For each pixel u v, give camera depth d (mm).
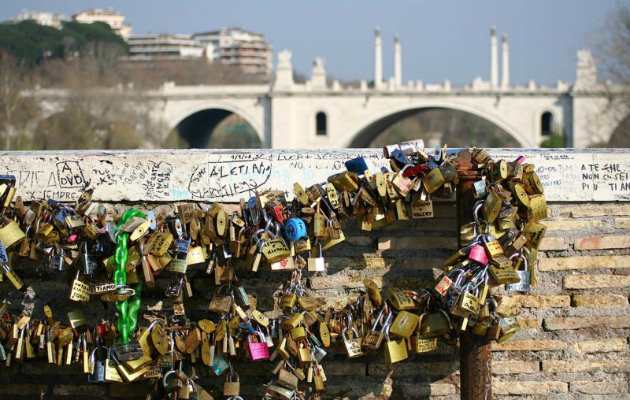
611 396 12078
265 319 11617
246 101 156125
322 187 11695
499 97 149375
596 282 12055
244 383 12094
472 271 11141
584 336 12070
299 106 155000
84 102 130875
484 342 11352
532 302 12055
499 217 11172
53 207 11758
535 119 148375
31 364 12273
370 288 11633
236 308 11539
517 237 11320
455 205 11961
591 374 12070
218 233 11398
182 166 12016
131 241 11469
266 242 11438
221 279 11617
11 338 11789
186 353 11664
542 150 12273
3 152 12398
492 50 155375
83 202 11617
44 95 130750
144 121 143875
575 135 145875
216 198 11969
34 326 11859
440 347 12000
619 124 94688
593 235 12078
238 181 11961
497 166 11156
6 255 11633
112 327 11656
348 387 12000
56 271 12203
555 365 12039
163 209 12070
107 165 12094
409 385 12016
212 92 155750
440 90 150625
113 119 136125
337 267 12000
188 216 11562
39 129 123875
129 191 12070
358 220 11734
